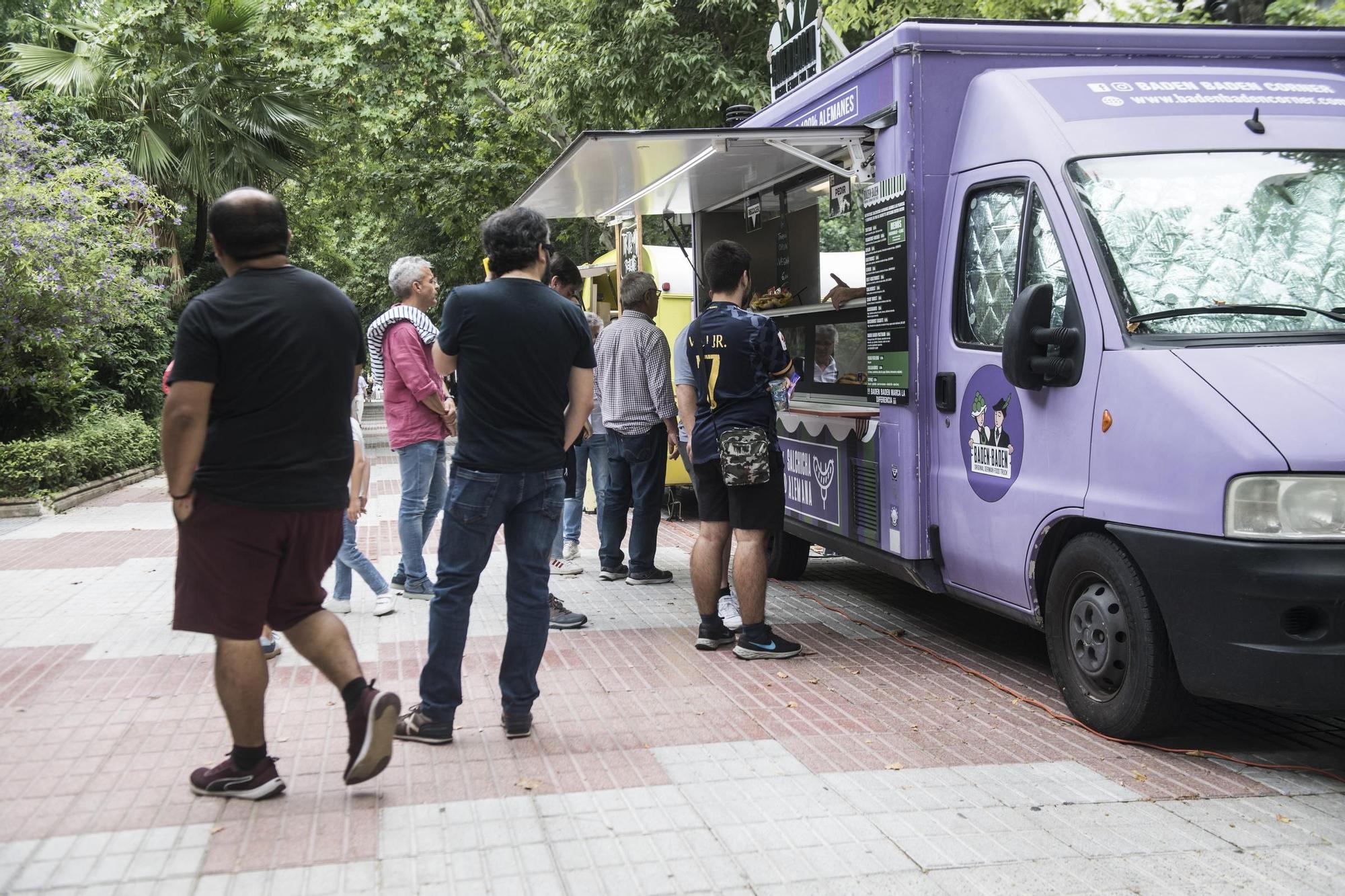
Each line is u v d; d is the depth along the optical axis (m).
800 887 3.33
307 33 21.19
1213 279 4.64
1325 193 4.91
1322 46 5.94
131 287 15.57
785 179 7.82
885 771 4.28
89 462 15.29
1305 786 4.15
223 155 20.67
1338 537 3.89
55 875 3.40
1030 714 5.01
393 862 3.49
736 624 6.78
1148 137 5.04
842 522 6.67
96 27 20.67
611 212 9.82
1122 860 3.52
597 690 5.38
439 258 26.39
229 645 3.87
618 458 7.91
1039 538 4.94
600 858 3.52
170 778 4.24
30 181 14.81
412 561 7.36
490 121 21.61
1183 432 4.19
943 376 5.68
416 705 4.67
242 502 3.74
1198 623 4.12
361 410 38.97
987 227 5.43
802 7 8.01
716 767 4.33
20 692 5.43
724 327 5.87
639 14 14.96
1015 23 5.82
